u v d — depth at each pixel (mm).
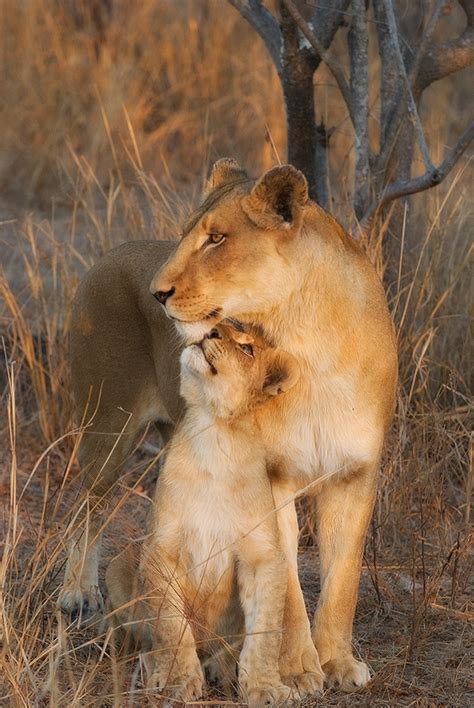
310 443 8453
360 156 11578
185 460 8125
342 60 20344
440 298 12172
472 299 12742
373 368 8445
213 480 8047
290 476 8609
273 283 8180
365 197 11586
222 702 7605
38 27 21234
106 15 21719
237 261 8148
